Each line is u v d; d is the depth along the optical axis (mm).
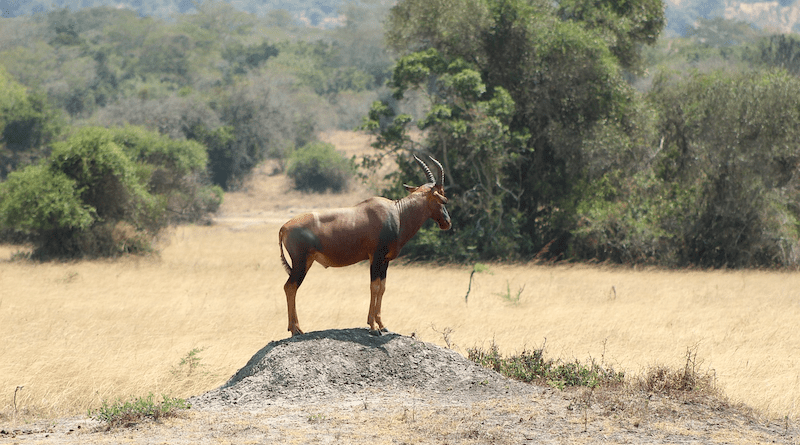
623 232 56219
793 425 15930
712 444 14109
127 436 14242
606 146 54969
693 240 56562
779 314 32594
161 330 28453
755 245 55438
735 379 20109
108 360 22375
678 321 30719
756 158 54688
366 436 14094
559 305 34938
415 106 106375
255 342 25969
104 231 54906
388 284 42281
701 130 56125
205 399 17219
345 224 18391
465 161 57000
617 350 24578
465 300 35719
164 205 59438
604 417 15648
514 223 56875
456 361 18828
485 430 14562
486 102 54750
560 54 55781
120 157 55219
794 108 54531
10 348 24391
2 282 41188
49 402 17734
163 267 49375
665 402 16938
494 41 57938
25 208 52688
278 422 15086
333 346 18484
